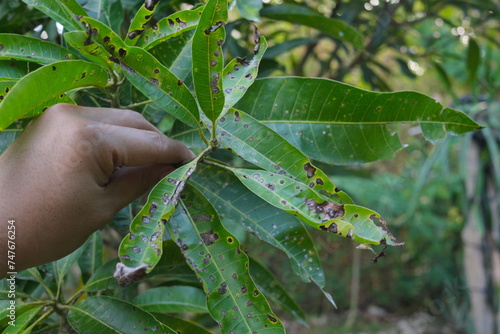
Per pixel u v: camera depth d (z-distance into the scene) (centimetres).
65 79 52
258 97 62
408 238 347
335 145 62
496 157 152
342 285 379
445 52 163
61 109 54
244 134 57
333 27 82
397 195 305
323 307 379
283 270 377
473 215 174
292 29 153
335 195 56
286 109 62
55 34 85
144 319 60
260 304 55
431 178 295
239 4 69
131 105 63
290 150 56
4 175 52
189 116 56
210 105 54
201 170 64
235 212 62
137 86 55
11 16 84
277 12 83
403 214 305
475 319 182
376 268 387
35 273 69
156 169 58
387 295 380
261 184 54
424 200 313
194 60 52
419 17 151
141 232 50
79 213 52
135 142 54
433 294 360
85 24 52
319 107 62
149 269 47
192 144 65
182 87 55
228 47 92
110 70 58
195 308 79
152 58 55
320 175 56
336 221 51
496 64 231
